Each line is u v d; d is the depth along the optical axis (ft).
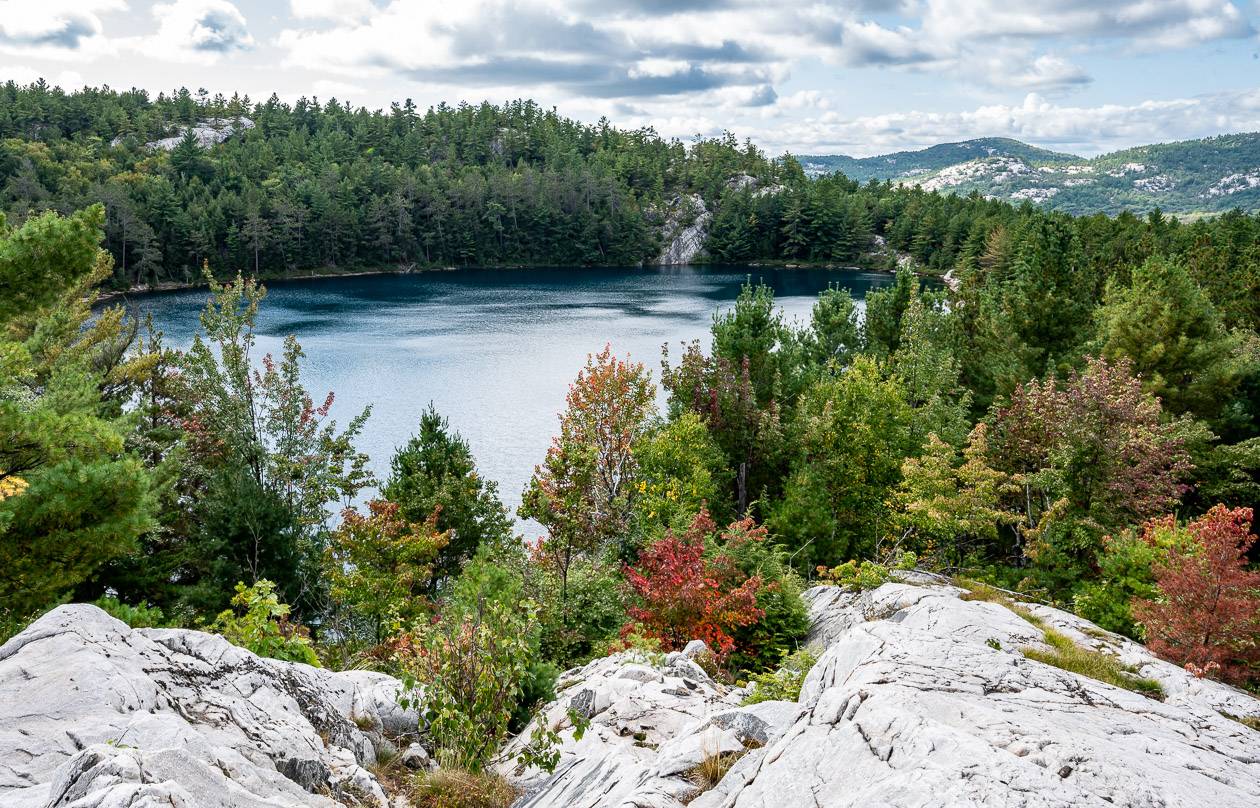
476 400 191.62
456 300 382.01
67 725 18.16
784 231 612.70
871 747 16.01
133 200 432.25
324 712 26.45
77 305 95.81
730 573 57.52
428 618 54.65
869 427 96.53
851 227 602.03
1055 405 75.36
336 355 238.68
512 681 28.02
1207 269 177.58
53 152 523.70
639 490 85.61
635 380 95.20
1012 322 114.11
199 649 25.34
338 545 67.92
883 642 23.90
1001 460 79.61
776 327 124.16
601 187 615.57
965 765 13.84
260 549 75.46
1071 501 71.92
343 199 521.24
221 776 16.19
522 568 66.08
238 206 456.45
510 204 583.58
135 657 22.88
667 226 646.74
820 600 63.16
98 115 639.76
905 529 90.48
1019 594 60.64
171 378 95.09
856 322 154.30
